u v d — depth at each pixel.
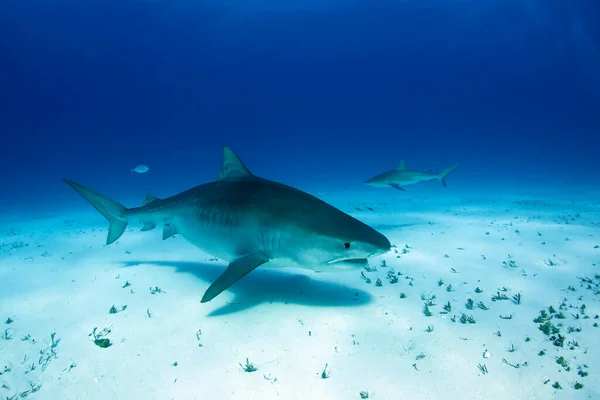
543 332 4.68
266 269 7.66
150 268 7.96
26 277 7.75
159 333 4.93
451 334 4.69
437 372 3.89
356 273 7.36
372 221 14.81
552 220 13.38
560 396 3.46
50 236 14.10
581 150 90.00
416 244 9.97
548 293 6.05
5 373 4.11
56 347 4.67
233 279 4.66
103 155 137.88
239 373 3.97
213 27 90.81
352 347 4.43
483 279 6.84
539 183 32.22
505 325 4.92
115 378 3.97
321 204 5.16
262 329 4.92
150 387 3.80
